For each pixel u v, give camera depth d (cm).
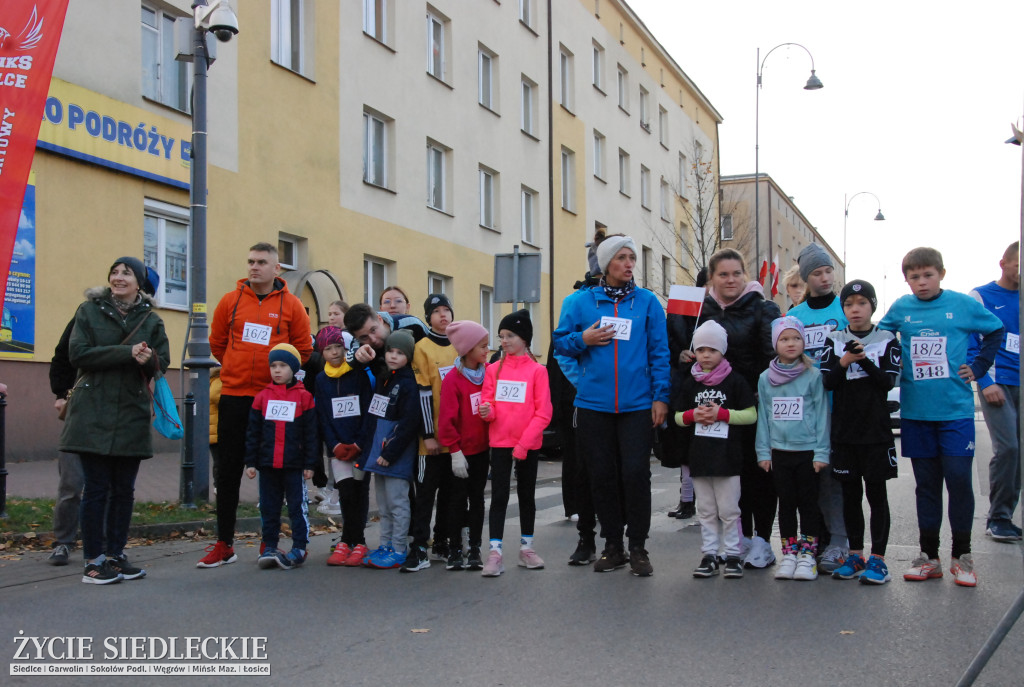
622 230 3466
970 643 441
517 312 655
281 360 654
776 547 724
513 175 2627
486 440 658
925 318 593
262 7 1659
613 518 633
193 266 911
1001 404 694
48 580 607
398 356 656
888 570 618
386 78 2039
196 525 812
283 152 1714
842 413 587
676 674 397
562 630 473
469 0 2402
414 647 444
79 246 1298
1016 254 748
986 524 775
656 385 626
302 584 596
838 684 382
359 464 677
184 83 1508
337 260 1862
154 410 626
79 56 1299
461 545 654
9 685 393
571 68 3072
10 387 1198
